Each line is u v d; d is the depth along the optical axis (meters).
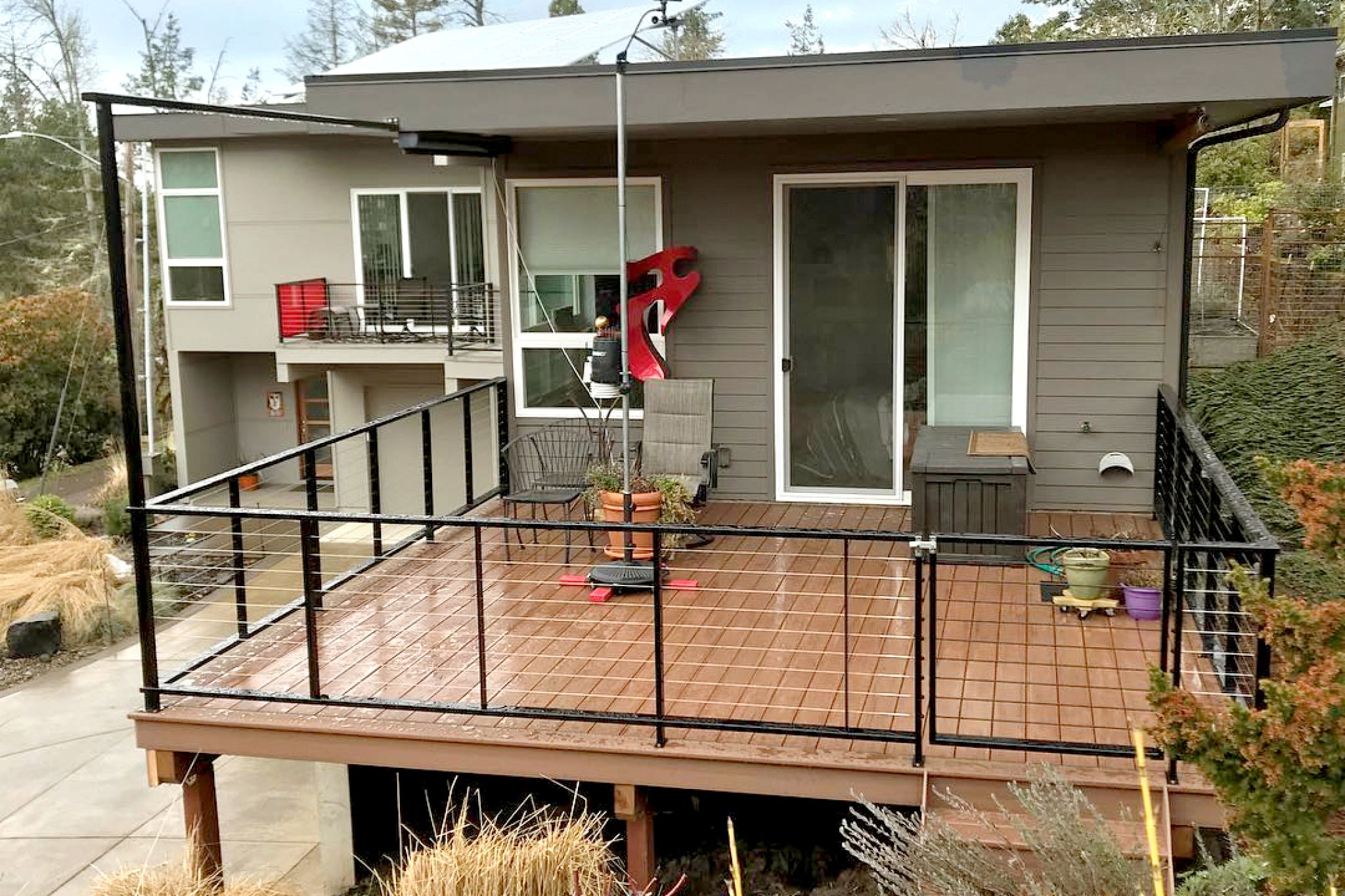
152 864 6.66
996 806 4.43
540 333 8.27
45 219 24.91
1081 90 6.00
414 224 14.91
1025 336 7.53
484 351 14.16
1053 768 4.12
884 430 7.90
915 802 4.55
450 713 5.13
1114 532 7.14
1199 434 6.11
